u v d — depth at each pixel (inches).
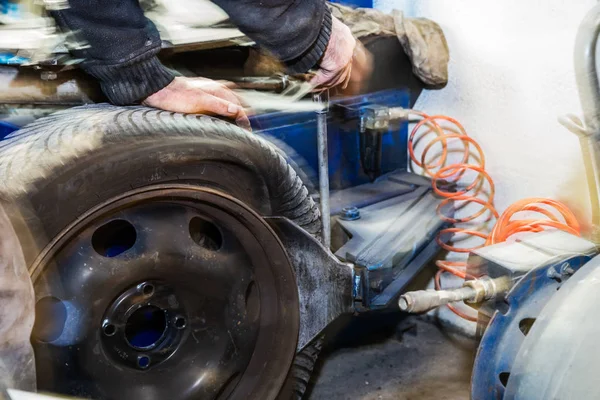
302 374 54.6
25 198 35.2
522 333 41.5
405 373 68.4
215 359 45.9
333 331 75.3
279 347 48.9
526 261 42.5
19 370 31.7
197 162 42.7
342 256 57.2
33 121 45.0
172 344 44.5
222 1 47.9
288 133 62.1
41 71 41.9
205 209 44.2
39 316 38.7
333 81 54.4
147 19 42.1
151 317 46.4
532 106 63.2
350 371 69.0
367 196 67.9
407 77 70.2
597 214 50.9
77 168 36.9
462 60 68.9
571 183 61.7
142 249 41.4
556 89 60.5
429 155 75.9
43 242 36.3
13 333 31.2
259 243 46.6
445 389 65.3
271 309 48.9
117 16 39.3
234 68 55.3
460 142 72.1
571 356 37.0
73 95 45.5
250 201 49.1
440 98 73.0
